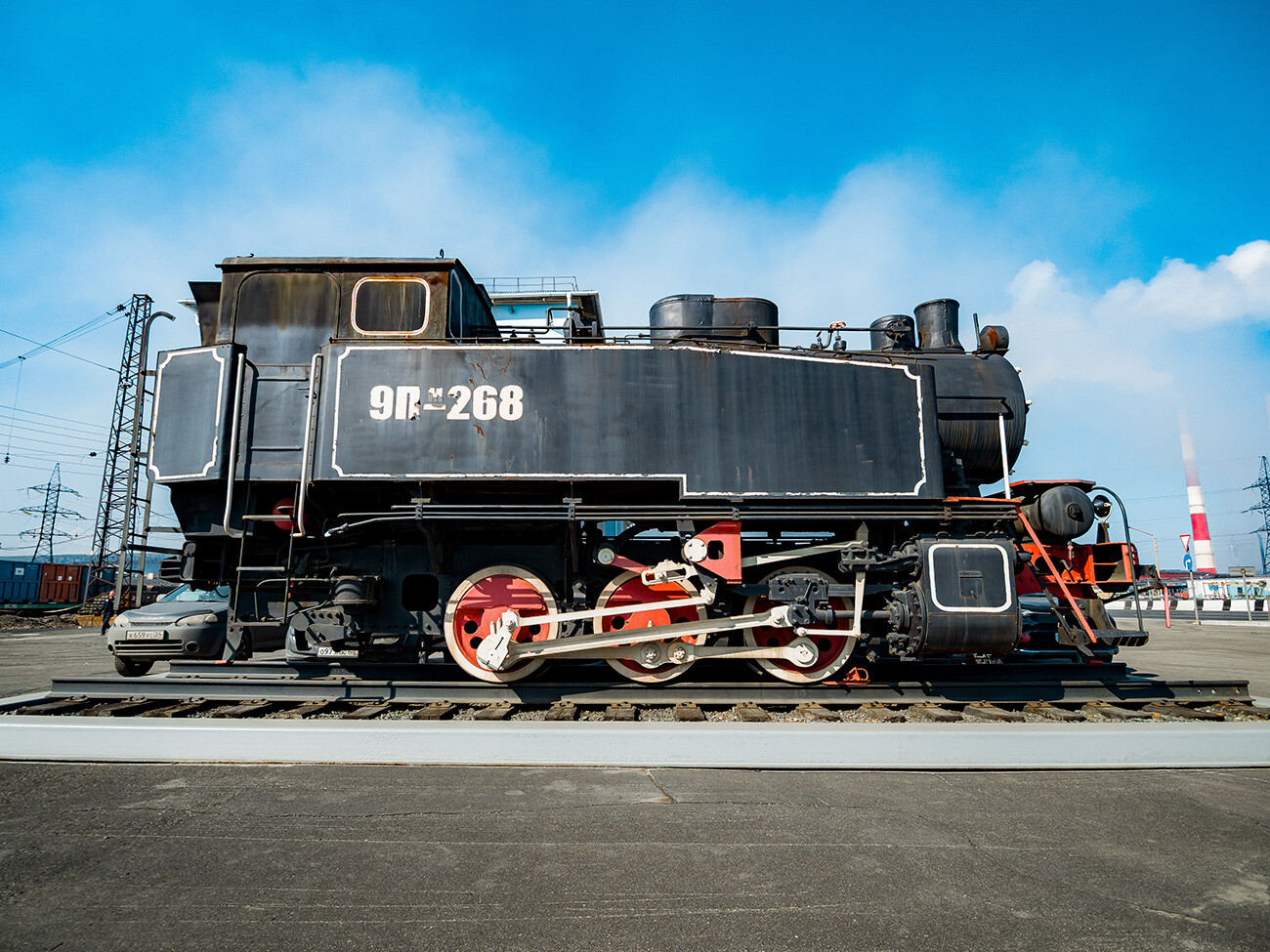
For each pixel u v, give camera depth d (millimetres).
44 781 3934
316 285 6160
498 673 5812
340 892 2645
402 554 6035
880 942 2340
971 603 5324
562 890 2684
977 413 6613
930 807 3629
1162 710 5633
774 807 3586
